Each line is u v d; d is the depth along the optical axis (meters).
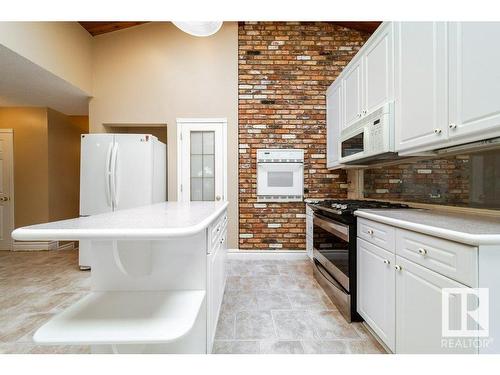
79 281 2.68
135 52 3.47
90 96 3.43
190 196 3.52
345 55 3.52
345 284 1.93
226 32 3.50
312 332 1.72
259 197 3.47
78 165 4.69
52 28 2.72
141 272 1.27
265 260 3.42
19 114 3.99
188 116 3.50
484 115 1.14
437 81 1.41
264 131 3.51
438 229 1.07
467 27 1.22
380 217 1.50
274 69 3.51
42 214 4.04
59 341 0.87
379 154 2.01
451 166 1.76
